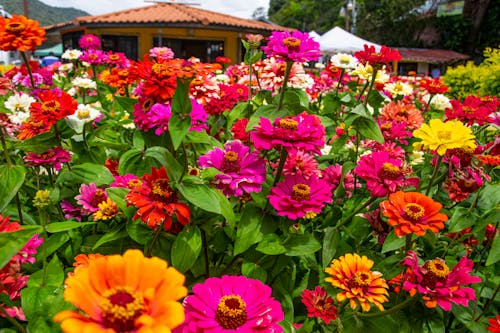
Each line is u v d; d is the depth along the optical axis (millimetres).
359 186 2498
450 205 2250
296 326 1716
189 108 1604
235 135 2805
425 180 2256
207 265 1813
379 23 33625
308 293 1737
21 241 1062
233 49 21266
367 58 2711
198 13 22031
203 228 1704
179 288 872
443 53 27953
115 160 2623
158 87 1733
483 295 1743
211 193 1512
